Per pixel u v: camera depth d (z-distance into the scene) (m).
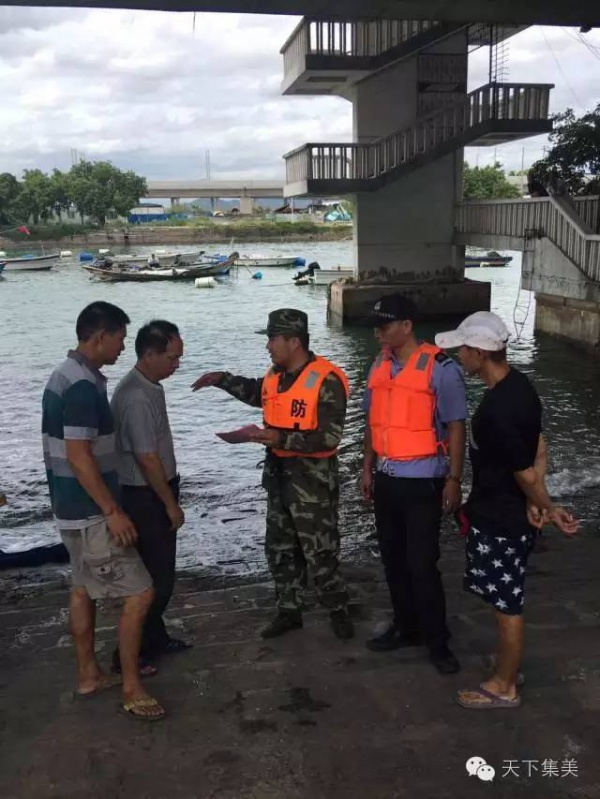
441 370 3.42
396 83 21.69
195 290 35.34
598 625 3.93
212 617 4.39
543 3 11.02
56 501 3.16
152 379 3.56
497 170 64.31
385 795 2.62
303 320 3.63
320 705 3.22
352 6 10.60
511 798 2.58
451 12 11.36
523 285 18.70
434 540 3.50
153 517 3.60
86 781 2.74
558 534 5.99
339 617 3.94
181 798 2.64
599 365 16.06
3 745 2.99
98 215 85.56
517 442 2.89
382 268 23.02
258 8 9.96
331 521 3.79
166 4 9.44
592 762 2.77
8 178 81.81
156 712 3.15
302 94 23.91
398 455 3.47
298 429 3.60
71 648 3.97
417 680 3.41
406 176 22.52
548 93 20.34
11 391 14.64
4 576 5.77
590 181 19.72
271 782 2.71
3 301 31.94
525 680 3.35
